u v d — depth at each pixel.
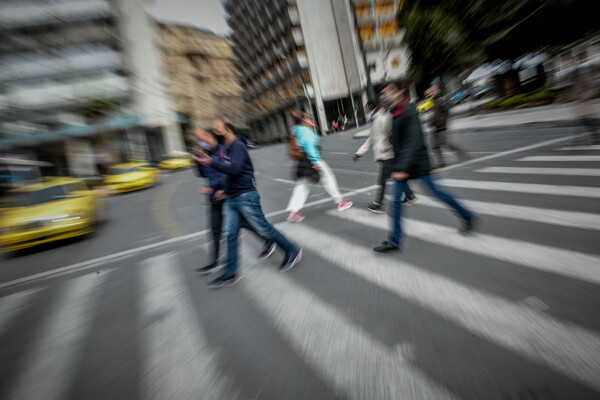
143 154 37.78
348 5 45.72
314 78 48.56
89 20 32.00
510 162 7.46
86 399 2.27
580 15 17.38
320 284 3.43
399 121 3.54
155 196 13.86
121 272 4.95
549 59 19.84
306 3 47.62
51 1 30.11
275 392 2.05
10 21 29.20
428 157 3.73
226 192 3.63
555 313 2.38
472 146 10.62
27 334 3.42
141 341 2.91
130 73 34.59
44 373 2.66
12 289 5.07
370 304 2.89
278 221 6.21
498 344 2.16
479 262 3.31
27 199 8.02
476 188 5.92
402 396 1.87
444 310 2.63
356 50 46.62
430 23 21.23
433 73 23.95
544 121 11.48
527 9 17.31
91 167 32.78
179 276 4.39
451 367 2.03
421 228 4.48
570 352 2.00
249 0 56.53
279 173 13.89
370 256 3.91
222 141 3.89
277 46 54.12
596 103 12.40
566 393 1.74
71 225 7.34
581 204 4.38
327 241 4.67
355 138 25.44
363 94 47.69
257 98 70.44
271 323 2.86
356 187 8.05
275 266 4.11
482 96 30.75
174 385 2.26
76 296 4.27
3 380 2.65
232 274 3.77
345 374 2.11
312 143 5.79
